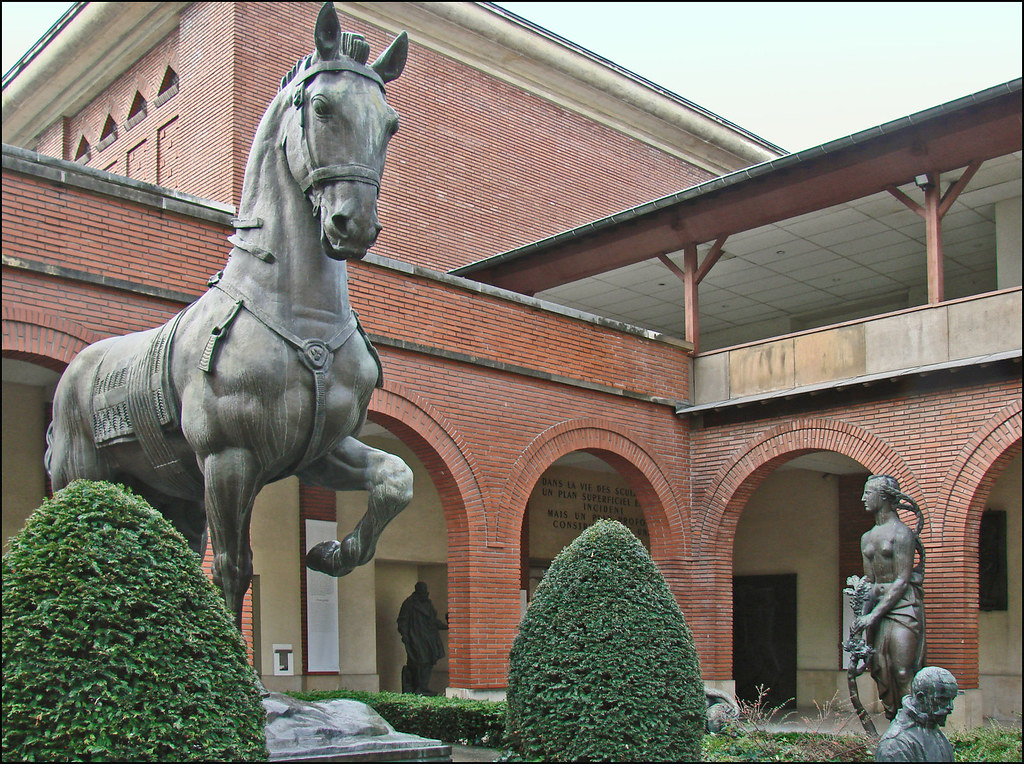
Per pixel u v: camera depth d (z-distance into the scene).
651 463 17.45
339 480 6.48
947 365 14.91
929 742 7.46
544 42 23.50
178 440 6.41
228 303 6.13
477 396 15.27
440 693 19.45
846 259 20.19
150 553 5.67
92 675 5.28
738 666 22.42
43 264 11.13
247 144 18.89
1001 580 18.59
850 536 21.03
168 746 5.32
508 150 23.39
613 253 18.62
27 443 14.17
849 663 12.66
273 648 16.27
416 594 17.44
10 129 24.78
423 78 22.12
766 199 16.69
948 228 18.81
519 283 19.84
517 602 15.34
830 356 16.55
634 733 7.43
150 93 21.31
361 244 5.70
